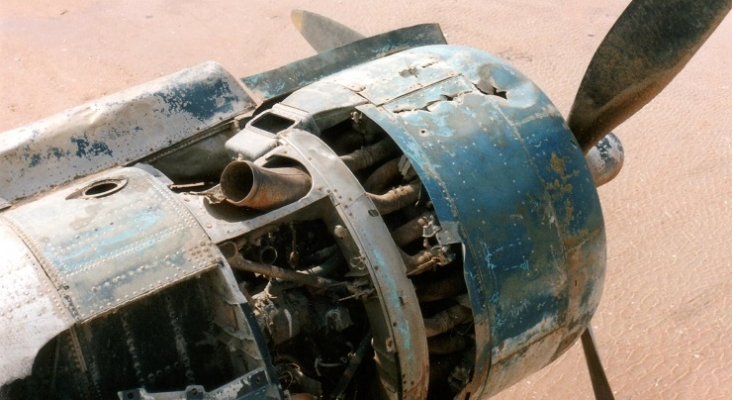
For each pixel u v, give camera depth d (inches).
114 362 146.3
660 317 268.2
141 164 176.6
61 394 143.1
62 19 448.1
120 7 460.4
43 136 179.8
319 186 156.8
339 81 182.4
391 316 152.9
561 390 244.8
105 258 143.8
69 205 154.6
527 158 168.6
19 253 144.8
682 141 351.9
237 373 153.9
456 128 167.6
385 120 167.3
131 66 402.0
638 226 306.5
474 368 165.8
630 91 185.2
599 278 177.8
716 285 279.9
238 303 143.4
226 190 150.9
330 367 169.2
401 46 215.2
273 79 201.0
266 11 450.9
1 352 136.1
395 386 159.0
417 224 164.6
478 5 456.4
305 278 158.7
